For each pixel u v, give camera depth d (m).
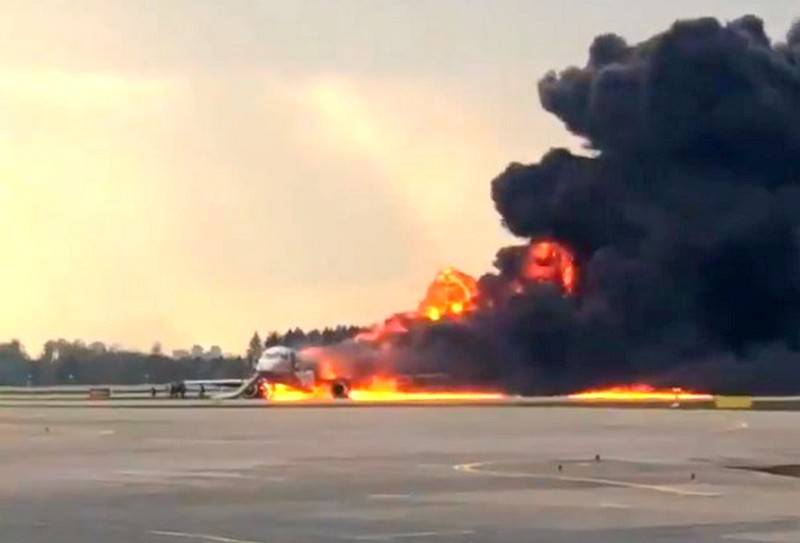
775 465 69.06
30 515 46.75
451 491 55.50
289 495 53.88
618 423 117.19
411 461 72.12
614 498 52.78
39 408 173.12
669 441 89.31
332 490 55.97
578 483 59.09
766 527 43.31
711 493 54.84
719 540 40.09
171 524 44.16
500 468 67.38
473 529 42.75
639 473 64.50
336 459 73.81
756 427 108.94
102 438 96.81
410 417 133.00
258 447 84.94
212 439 94.69
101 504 50.53
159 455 78.00
